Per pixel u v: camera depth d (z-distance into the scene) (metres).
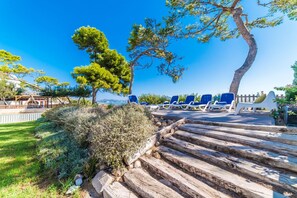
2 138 6.75
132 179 2.60
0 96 24.05
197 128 3.90
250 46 9.08
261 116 5.17
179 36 10.62
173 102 11.21
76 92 18.36
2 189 2.88
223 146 2.85
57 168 3.42
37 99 32.19
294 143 2.46
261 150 2.53
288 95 4.16
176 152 3.17
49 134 6.16
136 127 3.38
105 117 4.05
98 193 2.58
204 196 1.94
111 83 16.86
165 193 2.19
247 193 1.85
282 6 8.64
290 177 1.92
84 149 3.96
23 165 3.90
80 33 17.30
